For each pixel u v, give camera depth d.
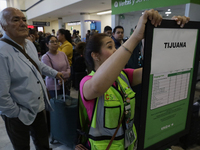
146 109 0.66
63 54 2.37
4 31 1.26
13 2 18.78
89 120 0.81
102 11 10.70
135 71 0.93
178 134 0.83
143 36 0.58
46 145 1.60
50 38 2.17
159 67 0.65
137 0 4.49
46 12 11.78
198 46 0.75
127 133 0.81
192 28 0.70
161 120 0.75
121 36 2.59
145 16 0.55
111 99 0.76
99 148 0.78
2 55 1.12
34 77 1.31
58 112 1.79
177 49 0.68
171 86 0.73
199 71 3.25
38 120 1.47
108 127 0.77
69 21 14.29
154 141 0.75
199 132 1.83
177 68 0.71
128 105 0.79
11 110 1.17
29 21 18.67
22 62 1.23
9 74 1.16
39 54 4.19
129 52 0.59
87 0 7.03
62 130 1.82
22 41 1.32
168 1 3.73
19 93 1.23
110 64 0.59
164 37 0.62
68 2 8.27
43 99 1.48
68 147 1.95
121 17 5.48
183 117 0.83
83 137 0.91
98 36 0.81
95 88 0.63
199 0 3.49
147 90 0.64
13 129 1.32
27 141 1.40
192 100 0.83
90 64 0.87
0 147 2.00
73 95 3.68
